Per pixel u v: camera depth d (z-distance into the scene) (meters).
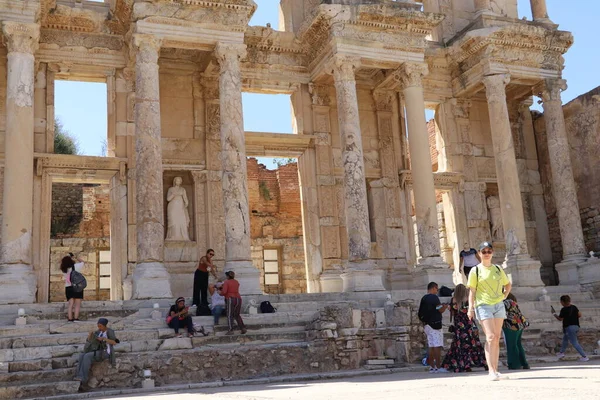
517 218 26.17
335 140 27.59
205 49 23.09
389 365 15.85
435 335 14.49
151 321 17.20
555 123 28.14
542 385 8.38
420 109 25.52
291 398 8.34
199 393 10.80
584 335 18.81
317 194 26.83
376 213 27.66
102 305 18.73
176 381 13.88
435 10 30.27
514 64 27.84
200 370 14.16
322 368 15.48
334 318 16.52
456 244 28.67
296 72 27.41
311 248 26.42
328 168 27.16
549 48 28.42
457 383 9.58
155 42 21.81
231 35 22.84
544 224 30.55
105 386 13.34
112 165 23.83
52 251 32.69
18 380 12.97
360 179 23.91
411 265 27.67
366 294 22.12
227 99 22.36
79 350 14.31
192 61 26.11
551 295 24.83
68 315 16.89
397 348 16.33
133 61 23.52
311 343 15.65
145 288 19.59
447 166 29.16
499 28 27.12
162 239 20.67
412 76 25.64
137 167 21.05
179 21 22.19
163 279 19.94
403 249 27.66
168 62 25.80
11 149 20.06
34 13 20.98
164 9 22.08
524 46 27.97
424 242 24.75
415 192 25.17
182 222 24.72
